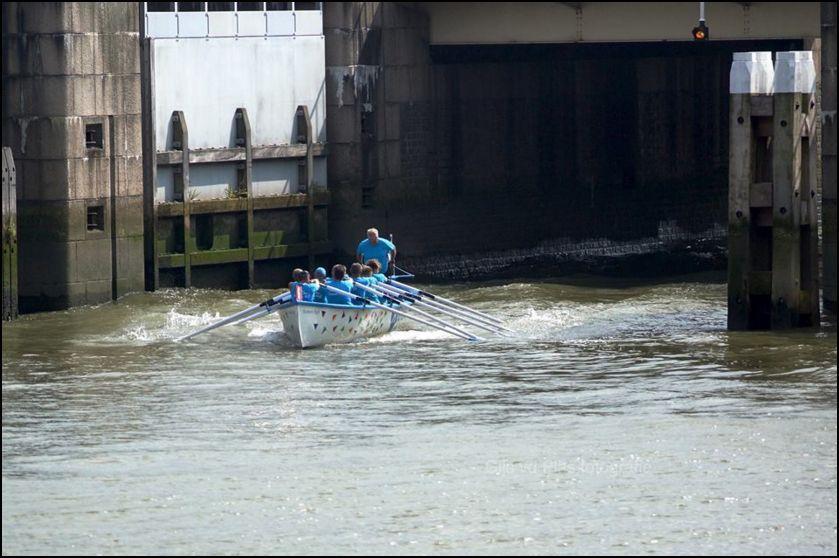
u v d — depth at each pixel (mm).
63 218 121125
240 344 105312
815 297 106500
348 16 142250
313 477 70188
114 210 124812
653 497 67000
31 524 63781
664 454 73375
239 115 135250
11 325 114125
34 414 83250
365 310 106312
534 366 96188
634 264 152750
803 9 137625
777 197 103812
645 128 163750
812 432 77125
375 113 145500
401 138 147625
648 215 165125
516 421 80625
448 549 61062
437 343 105562
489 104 153750
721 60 168875
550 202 158375
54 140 120625
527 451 74312
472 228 153250
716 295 128875
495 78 153875
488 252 154375
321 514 65000
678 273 145750
